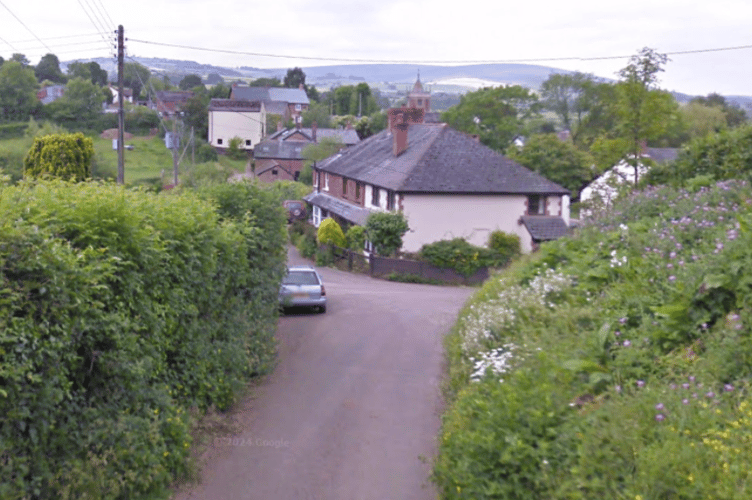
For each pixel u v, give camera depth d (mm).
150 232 7523
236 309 11562
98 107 80438
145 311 7285
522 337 9352
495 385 8117
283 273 15797
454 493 6996
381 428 10117
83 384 6523
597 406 6551
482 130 72812
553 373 7480
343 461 8836
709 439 5383
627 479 5379
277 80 187000
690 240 10422
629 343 7434
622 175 22094
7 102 73312
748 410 5539
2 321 5035
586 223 15188
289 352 15219
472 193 38156
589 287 10195
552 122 78688
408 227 37688
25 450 5555
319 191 55781
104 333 6422
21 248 5391
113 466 6645
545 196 39094
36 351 5387
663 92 22031
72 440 6188
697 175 15320
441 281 35781
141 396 7293
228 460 8742
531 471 6289
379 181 40906
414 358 14930
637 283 9195
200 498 7645
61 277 5590
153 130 82438
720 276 7402
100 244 6723
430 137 42562
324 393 11922
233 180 14328
